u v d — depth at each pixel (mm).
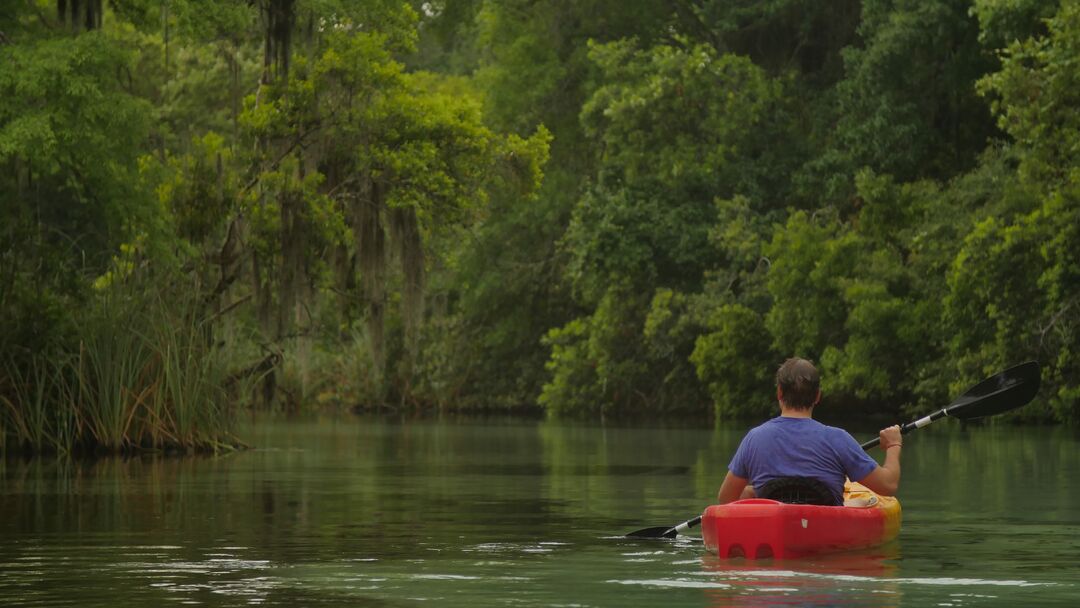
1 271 23438
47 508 14117
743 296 43000
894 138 41594
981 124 43375
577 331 50000
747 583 8711
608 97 47375
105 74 22672
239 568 9539
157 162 25656
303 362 27969
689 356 45312
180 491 16344
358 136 28734
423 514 13508
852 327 38000
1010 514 13227
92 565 9688
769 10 47500
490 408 56844
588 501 15055
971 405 11820
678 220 45281
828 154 43281
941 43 41625
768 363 41938
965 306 33438
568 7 53562
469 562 9812
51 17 27641
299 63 28781
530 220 52625
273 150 28688
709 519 10094
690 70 45656
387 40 30344
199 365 24141
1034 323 32250
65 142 22125
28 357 22938
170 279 24234
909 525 12219
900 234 38688
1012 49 31578
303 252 27859
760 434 10414
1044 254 31047
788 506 9820
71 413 22688
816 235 39625
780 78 47438
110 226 24078
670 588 8508
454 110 30047
